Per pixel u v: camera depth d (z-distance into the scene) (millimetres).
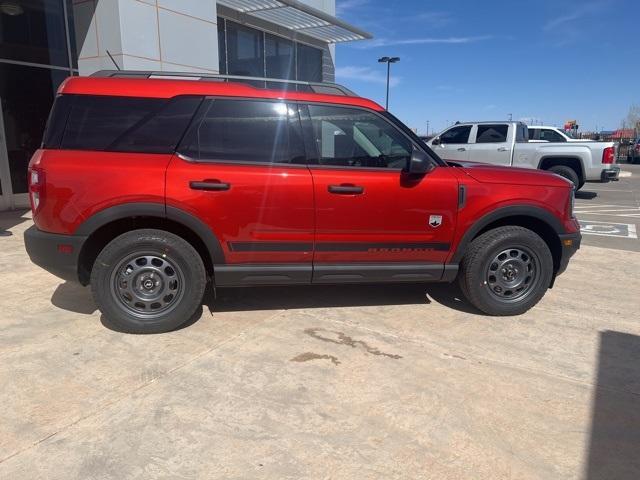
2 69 9188
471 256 4270
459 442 2670
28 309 4391
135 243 3727
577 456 2576
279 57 13570
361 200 3955
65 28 10016
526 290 4406
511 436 2729
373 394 3117
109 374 3287
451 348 3781
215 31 10086
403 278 4238
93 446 2568
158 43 8898
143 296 3852
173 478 2357
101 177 3621
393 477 2398
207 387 3154
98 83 3779
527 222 4492
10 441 2592
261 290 5031
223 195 3758
